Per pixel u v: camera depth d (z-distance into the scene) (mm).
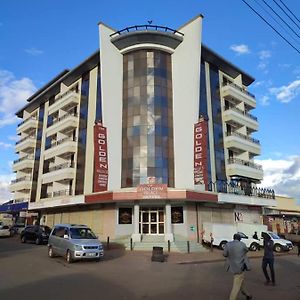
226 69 40500
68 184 38562
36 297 8469
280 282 11547
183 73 32062
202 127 29688
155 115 30500
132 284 10617
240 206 35250
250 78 43875
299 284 11188
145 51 32312
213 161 33938
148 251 23438
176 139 30500
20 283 10422
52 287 9859
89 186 34219
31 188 46594
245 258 8117
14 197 52906
